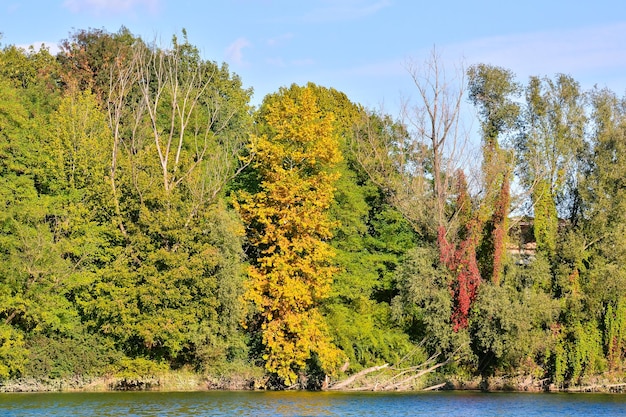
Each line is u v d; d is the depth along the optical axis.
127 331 49.06
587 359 55.91
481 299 54.47
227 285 50.88
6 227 47.38
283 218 53.72
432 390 54.44
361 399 45.75
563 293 58.59
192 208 53.06
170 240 52.47
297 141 56.81
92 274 50.03
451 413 39.53
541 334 55.47
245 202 61.31
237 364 53.00
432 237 62.19
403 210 63.66
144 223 51.59
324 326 53.25
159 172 55.81
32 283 46.91
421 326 57.97
